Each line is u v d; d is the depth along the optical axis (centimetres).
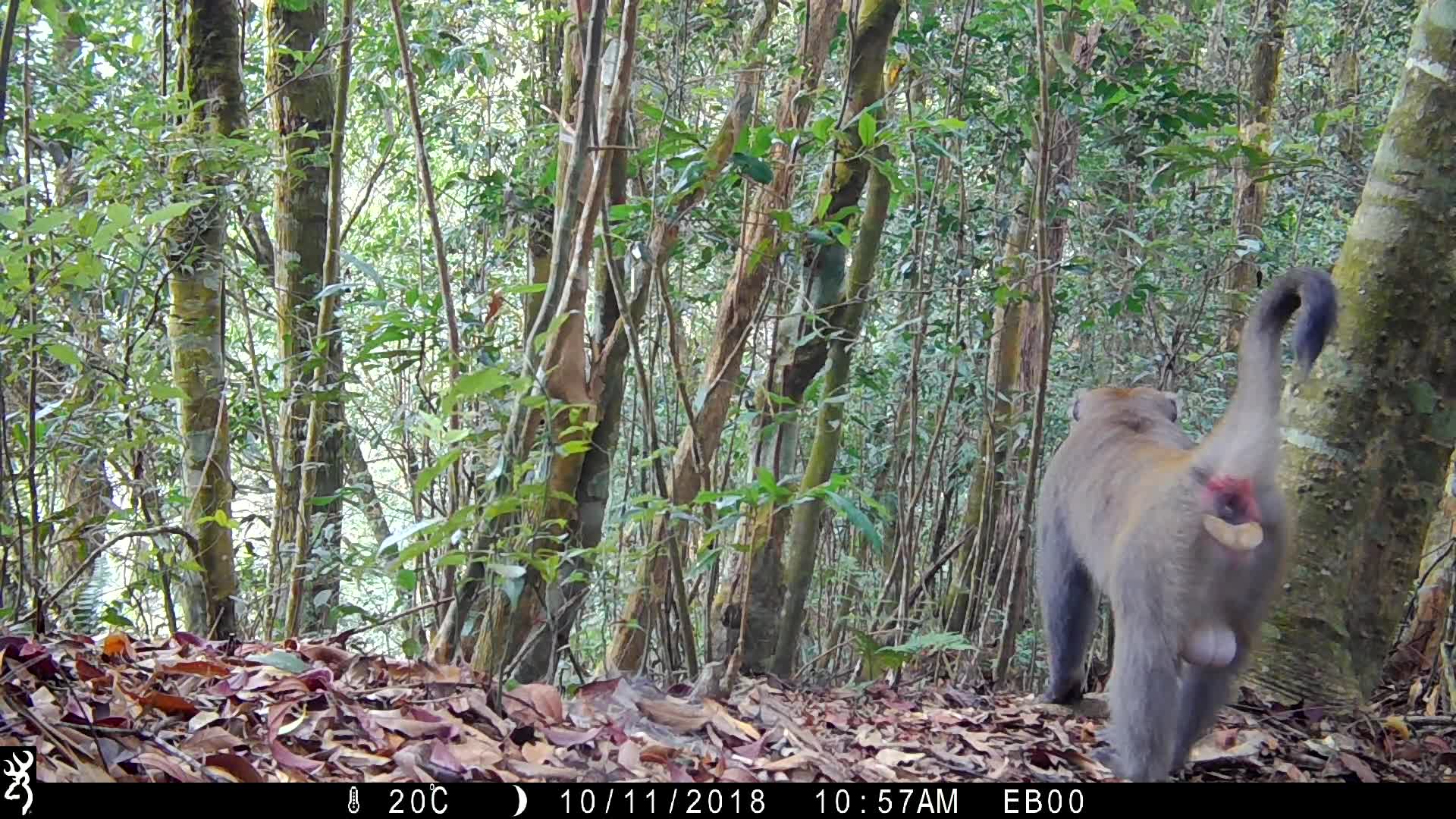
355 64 752
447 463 314
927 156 691
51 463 466
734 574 564
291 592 519
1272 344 388
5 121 466
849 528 872
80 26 530
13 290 350
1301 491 553
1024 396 783
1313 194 1002
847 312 562
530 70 784
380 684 374
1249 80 1113
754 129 547
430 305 464
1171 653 382
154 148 469
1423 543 562
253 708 327
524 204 609
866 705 497
